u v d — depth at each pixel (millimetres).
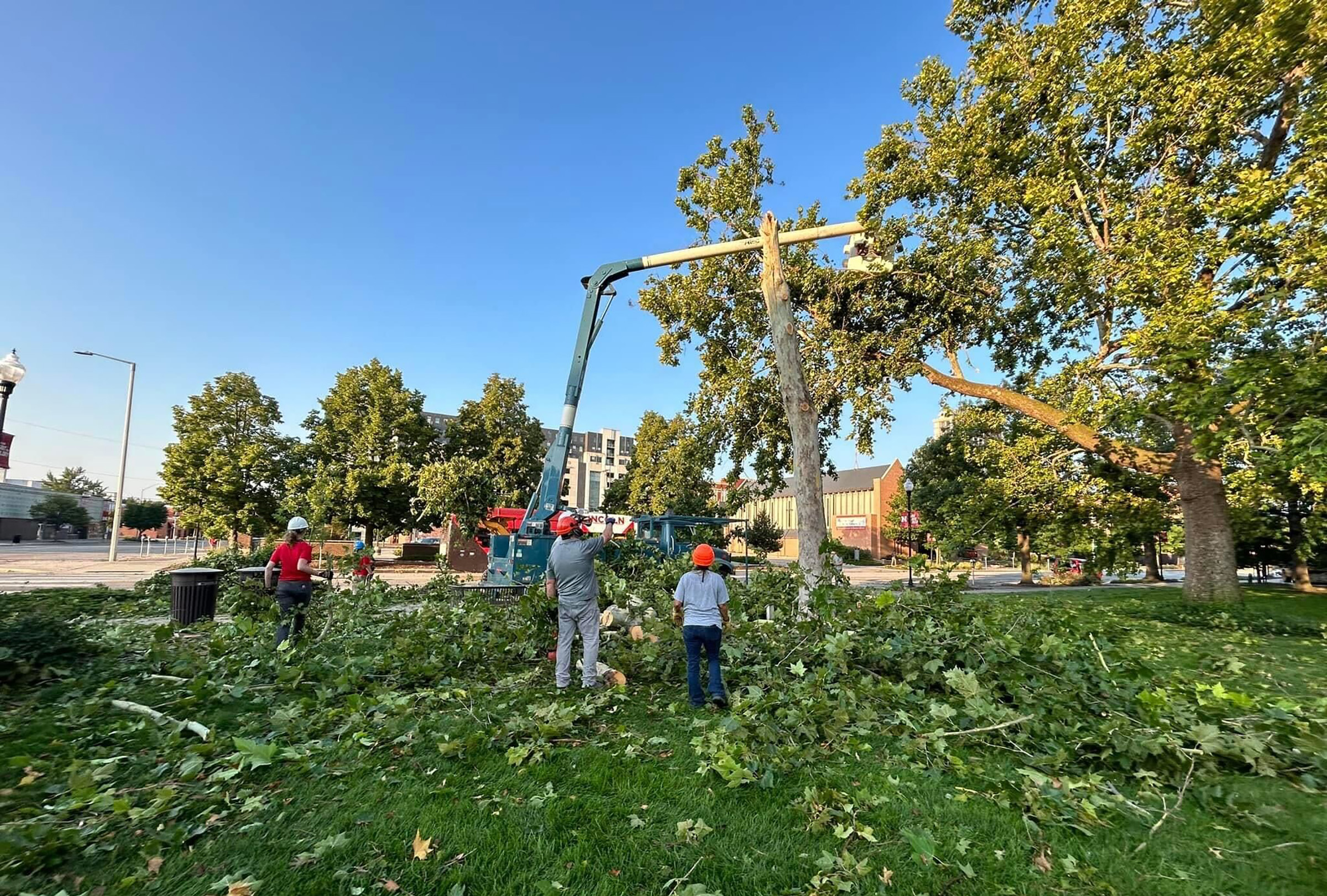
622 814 3348
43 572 22312
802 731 4359
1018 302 16109
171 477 30703
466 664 6551
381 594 9820
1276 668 7703
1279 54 10703
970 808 3461
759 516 51688
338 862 2826
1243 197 10805
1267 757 3992
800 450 9500
